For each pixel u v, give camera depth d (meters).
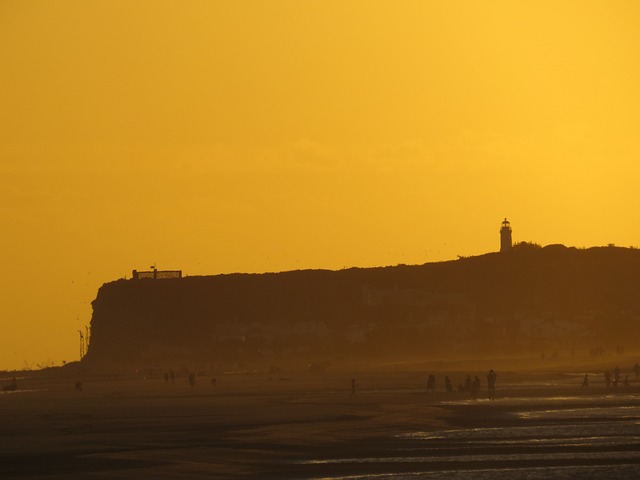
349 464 197.00
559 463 193.12
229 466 196.38
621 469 185.50
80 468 196.12
